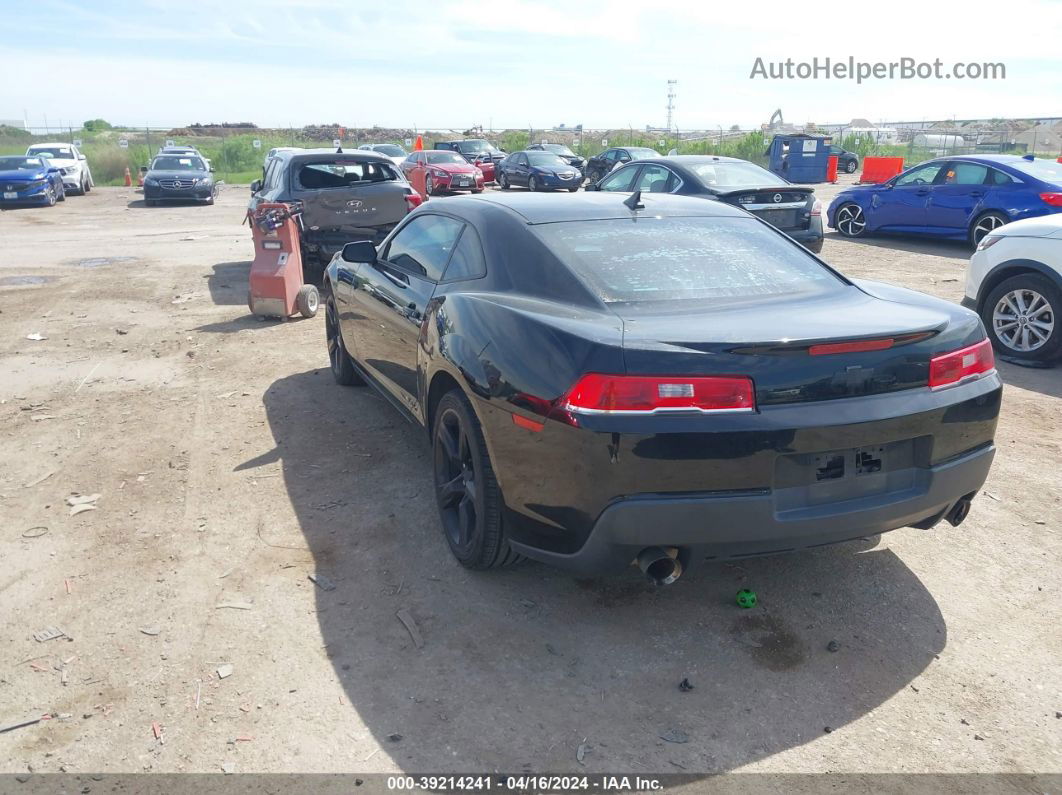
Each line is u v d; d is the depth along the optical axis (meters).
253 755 2.60
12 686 2.91
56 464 4.86
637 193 4.05
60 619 3.31
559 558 3.05
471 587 3.54
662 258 3.54
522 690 2.90
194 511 4.23
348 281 5.49
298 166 9.81
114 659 3.06
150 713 2.78
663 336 2.81
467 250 3.96
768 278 3.51
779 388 2.75
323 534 4.00
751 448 2.72
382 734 2.69
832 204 15.84
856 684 2.93
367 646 3.14
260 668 3.01
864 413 2.82
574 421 2.77
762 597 3.47
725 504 2.74
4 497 4.42
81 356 7.18
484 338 3.26
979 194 13.16
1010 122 41.81
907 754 2.60
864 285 3.69
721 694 2.88
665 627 3.27
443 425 3.67
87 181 27.86
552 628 3.26
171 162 24.06
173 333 7.98
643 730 2.71
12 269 11.80
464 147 32.28
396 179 10.39
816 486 2.87
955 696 2.87
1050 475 4.69
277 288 8.33
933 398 2.96
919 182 14.25
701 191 10.63
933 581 3.59
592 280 3.32
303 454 4.95
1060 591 3.51
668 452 2.70
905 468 3.02
